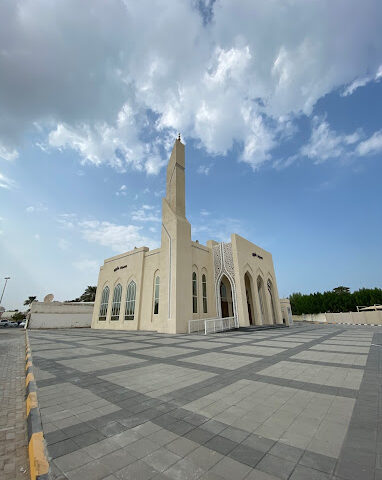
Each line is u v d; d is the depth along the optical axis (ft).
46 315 90.22
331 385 13.79
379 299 106.93
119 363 20.13
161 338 40.06
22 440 9.20
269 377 15.55
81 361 21.15
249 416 9.81
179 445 7.72
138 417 9.84
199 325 54.80
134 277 71.00
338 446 7.51
